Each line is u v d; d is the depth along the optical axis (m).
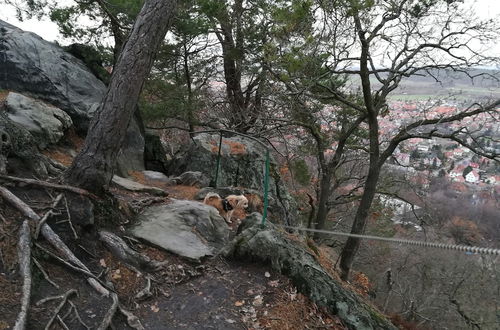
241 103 18.22
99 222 5.56
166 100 15.16
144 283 5.05
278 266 5.73
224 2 14.17
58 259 4.59
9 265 4.20
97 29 12.98
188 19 13.32
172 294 5.10
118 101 5.58
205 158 11.44
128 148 11.04
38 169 5.96
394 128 13.29
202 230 6.61
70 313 4.07
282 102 13.21
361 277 15.45
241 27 15.29
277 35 9.12
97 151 5.61
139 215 6.57
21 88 9.01
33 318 3.80
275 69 11.50
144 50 5.59
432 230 19.66
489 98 9.95
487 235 18.81
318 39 9.30
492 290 19.27
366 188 11.50
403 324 10.87
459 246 3.45
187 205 7.03
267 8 13.56
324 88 11.62
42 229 4.73
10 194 4.89
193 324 4.61
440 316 19.42
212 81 18.22
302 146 16.00
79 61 11.03
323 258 9.72
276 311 5.07
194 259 5.73
